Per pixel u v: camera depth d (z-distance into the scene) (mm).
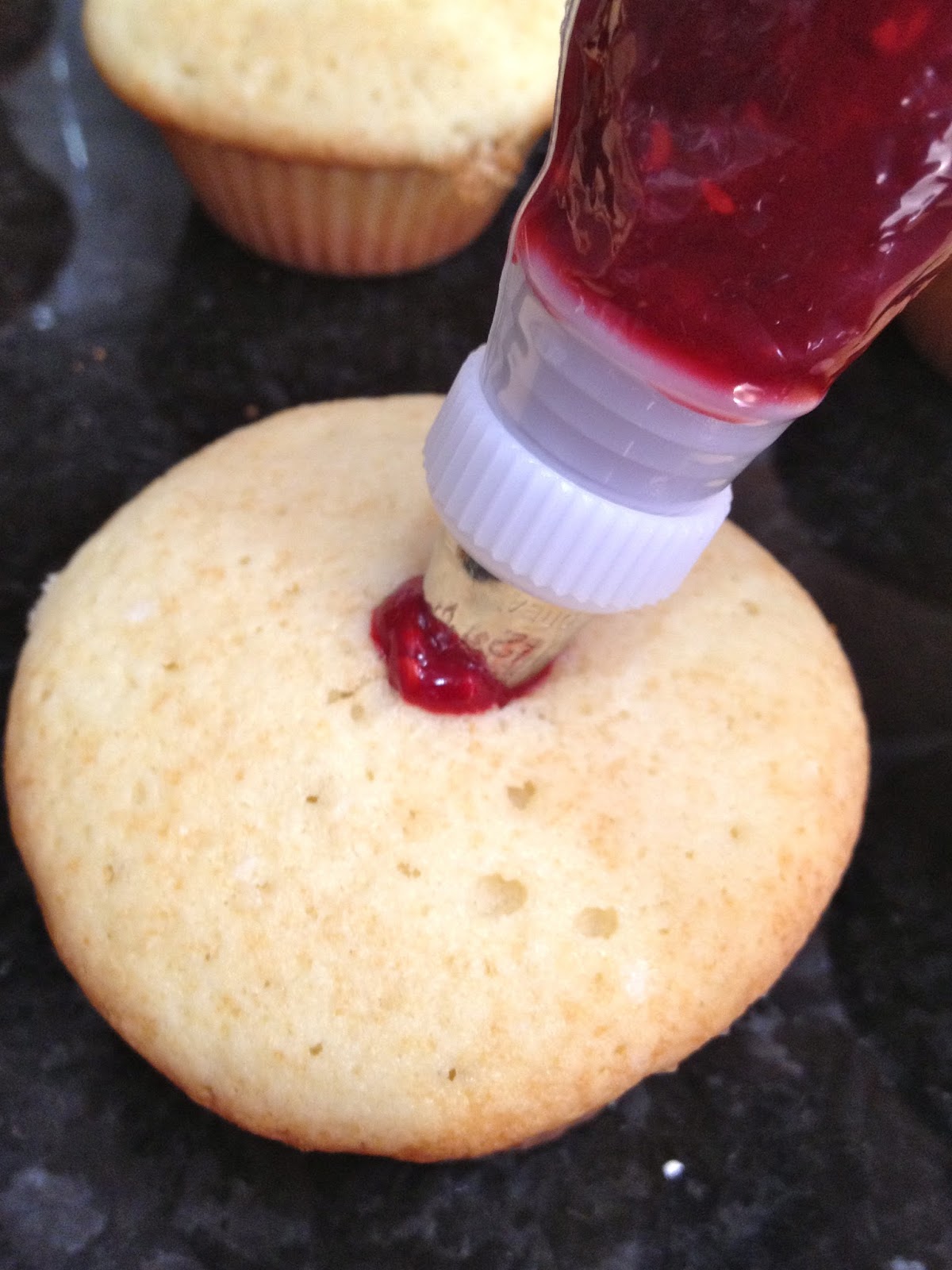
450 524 84
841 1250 110
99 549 117
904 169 56
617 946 96
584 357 70
